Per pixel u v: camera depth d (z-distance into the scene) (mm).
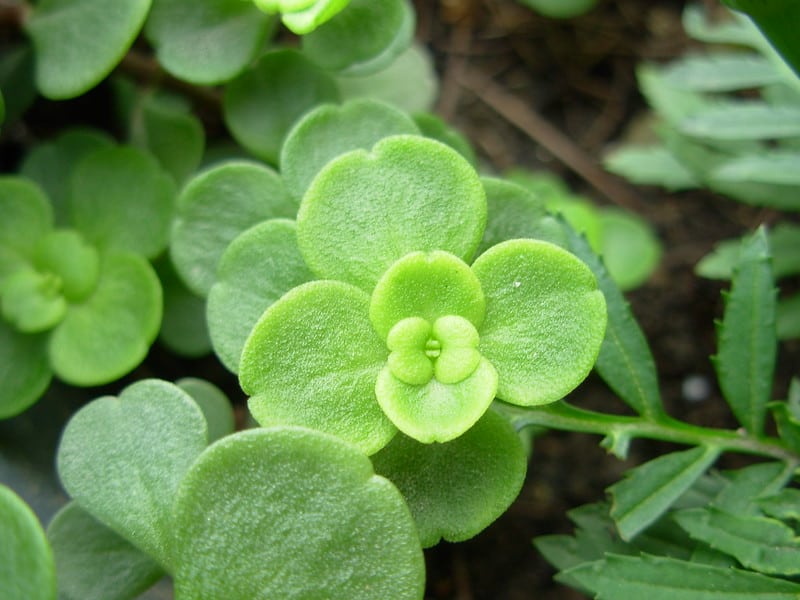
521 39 213
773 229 178
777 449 127
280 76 142
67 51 134
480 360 102
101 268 141
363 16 129
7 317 139
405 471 109
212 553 101
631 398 126
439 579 170
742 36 168
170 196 142
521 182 188
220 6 135
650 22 213
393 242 107
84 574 118
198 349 148
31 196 142
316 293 103
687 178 180
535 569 170
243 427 163
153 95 166
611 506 133
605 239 187
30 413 150
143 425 109
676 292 194
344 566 100
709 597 115
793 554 116
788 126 154
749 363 127
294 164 119
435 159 107
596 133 210
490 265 104
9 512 98
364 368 105
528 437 152
